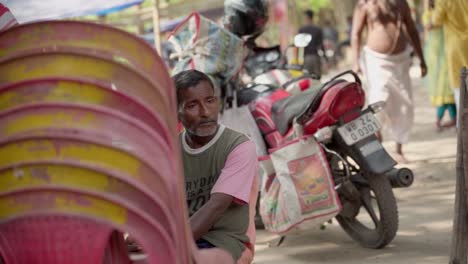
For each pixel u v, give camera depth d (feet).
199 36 19.27
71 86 8.13
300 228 16.89
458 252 14.44
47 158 8.13
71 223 8.30
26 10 25.09
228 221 11.53
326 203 16.78
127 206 8.26
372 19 27.17
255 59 21.08
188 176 11.91
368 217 20.58
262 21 20.90
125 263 9.62
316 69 47.67
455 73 25.66
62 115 8.13
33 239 8.39
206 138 11.72
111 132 8.18
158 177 8.40
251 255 11.85
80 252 8.39
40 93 8.14
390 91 27.14
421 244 18.07
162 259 8.48
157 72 8.54
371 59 27.20
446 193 23.08
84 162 8.13
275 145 18.06
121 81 8.25
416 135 33.86
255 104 18.63
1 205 8.34
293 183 16.80
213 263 10.48
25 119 8.14
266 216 17.56
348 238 19.20
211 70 19.03
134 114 8.30
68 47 8.13
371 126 17.10
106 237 8.37
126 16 42.22
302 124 17.11
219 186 11.30
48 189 8.20
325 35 95.61
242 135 11.82
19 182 8.23
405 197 23.02
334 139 17.58
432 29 32.35
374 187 17.21
